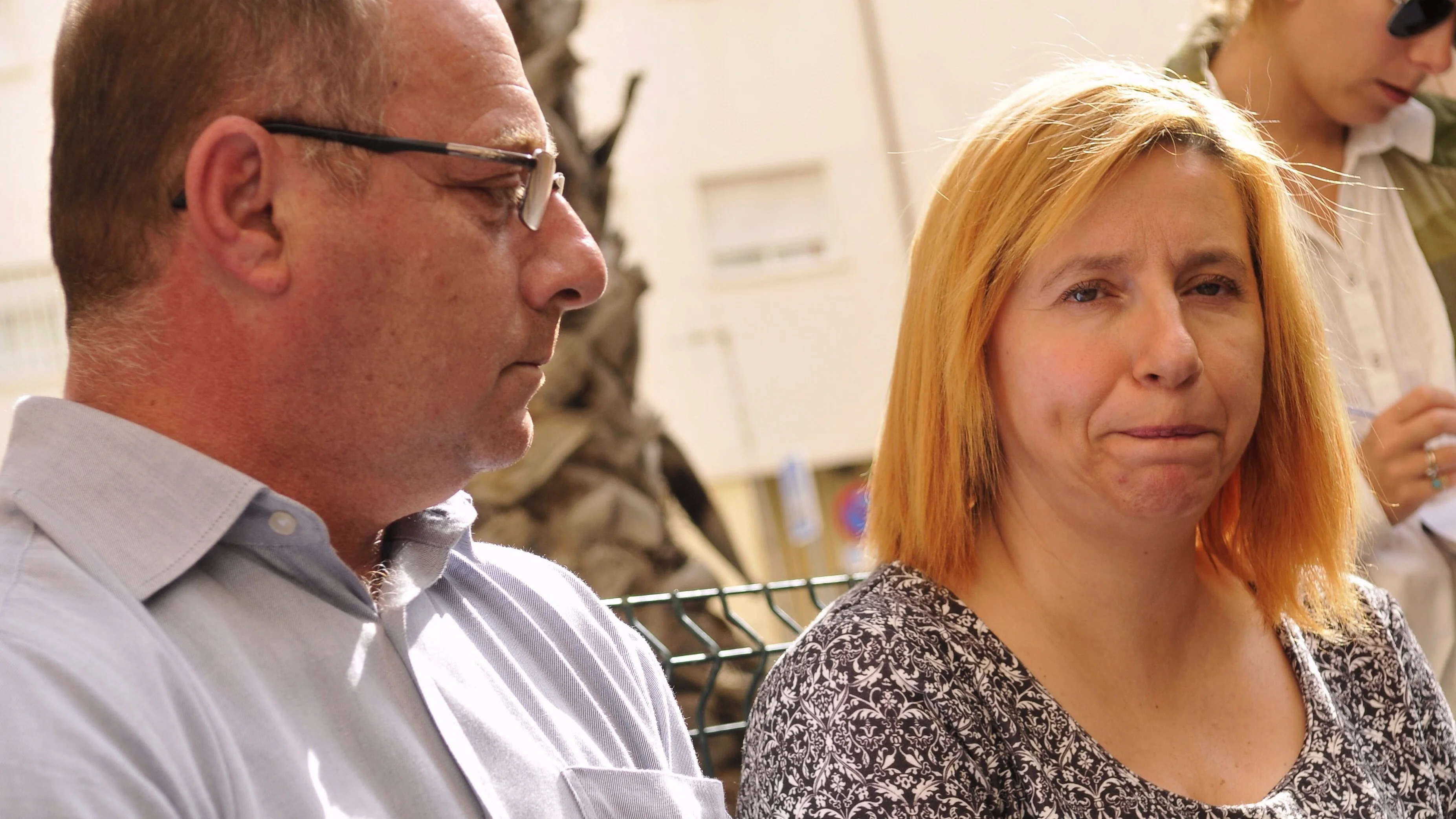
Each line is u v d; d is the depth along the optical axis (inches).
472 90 51.4
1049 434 67.1
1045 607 68.9
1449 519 95.3
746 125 676.7
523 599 60.6
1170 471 65.1
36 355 542.0
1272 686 72.2
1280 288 72.6
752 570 681.0
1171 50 123.6
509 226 52.7
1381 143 102.0
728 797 118.0
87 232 48.3
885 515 73.5
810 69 672.4
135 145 47.7
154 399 48.7
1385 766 73.7
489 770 51.1
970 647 67.3
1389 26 93.7
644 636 81.0
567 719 56.3
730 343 681.0
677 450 199.8
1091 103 68.4
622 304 190.2
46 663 40.3
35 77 504.1
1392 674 75.7
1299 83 100.3
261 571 48.8
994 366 69.9
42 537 45.8
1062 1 224.7
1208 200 67.9
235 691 45.4
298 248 48.2
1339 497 75.5
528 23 194.1
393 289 49.5
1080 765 65.2
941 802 61.6
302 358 48.9
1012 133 68.8
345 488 51.9
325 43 48.8
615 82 677.3
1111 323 66.5
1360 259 100.7
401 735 48.8
